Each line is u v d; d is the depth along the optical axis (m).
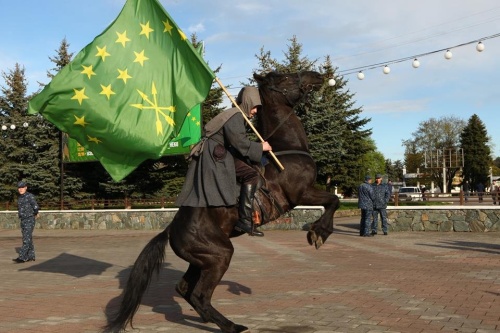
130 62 6.74
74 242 19.72
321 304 7.67
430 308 7.27
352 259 12.72
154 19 6.81
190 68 6.63
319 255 13.66
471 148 84.31
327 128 29.48
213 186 6.02
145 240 19.81
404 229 19.73
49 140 33.78
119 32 6.79
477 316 6.78
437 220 19.30
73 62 6.67
